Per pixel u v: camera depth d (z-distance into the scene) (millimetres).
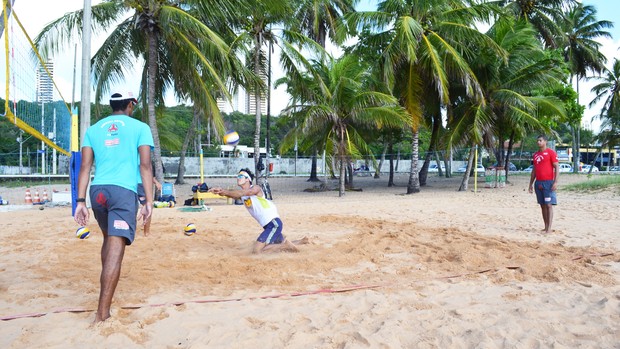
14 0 6254
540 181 7594
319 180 28203
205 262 5090
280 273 4664
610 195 14898
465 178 19281
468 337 3039
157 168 14578
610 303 3707
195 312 3467
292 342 2926
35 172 35312
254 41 17078
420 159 47625
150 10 13305
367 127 19891
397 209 11680
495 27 19344
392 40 16703
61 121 14219
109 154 3320
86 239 6648
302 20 22781
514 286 4273
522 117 18094
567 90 26078
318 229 7898
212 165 38969
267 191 15641
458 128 18156
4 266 4961
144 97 16750
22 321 3252
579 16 32906
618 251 5887
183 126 48844
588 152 60969
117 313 3381
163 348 2838
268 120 22094
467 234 7211
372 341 2918
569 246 6328
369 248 5977
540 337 3027
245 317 3342
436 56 15781
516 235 7363
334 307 3641
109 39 15133
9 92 6680
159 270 4734
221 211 11203
